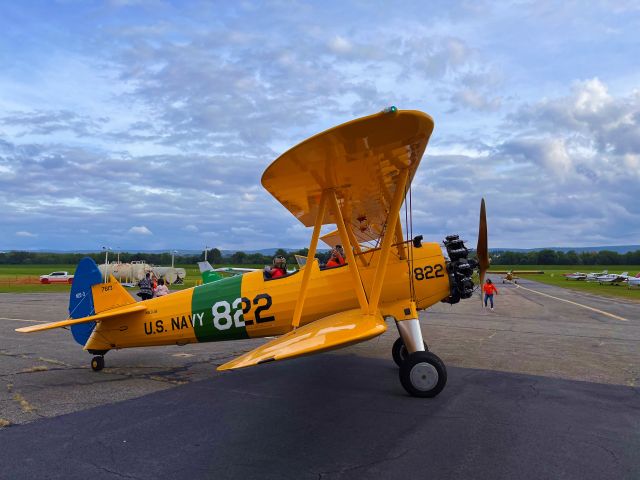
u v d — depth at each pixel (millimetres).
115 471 3389
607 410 4789
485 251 6371
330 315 6262
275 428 4297
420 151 4660
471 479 3195
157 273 49094
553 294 32125
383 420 4492
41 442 3969
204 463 3516
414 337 5703
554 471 3316
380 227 8078
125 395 5543
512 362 7434
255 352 4762
